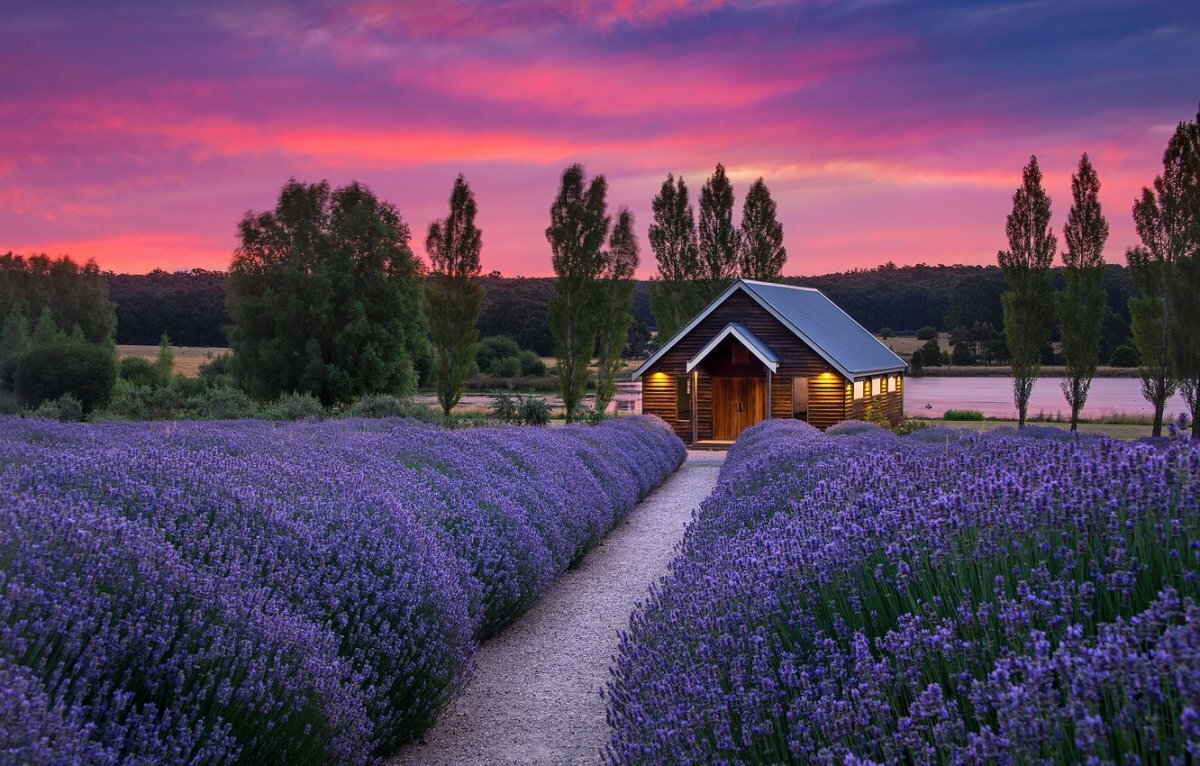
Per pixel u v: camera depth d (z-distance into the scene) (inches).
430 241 1519.4
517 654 322.0
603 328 1565.0
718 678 154.9
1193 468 144.2
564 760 228.2
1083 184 1408.7
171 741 138.4
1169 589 98.8
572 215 1481.3
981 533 150.4
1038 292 1392.7
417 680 231.3
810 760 115.6
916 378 3090.6
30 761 104.2
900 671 120.5
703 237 1824.6
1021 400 1405.0
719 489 423.5
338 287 2034.9
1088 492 147.5
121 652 146.9
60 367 2006.6
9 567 142.6
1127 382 2797.7
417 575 240.2
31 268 3233.3
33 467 218.2
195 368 3080.7
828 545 169.6
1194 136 1266.0
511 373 2979.8
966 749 93.3
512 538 349.1
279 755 163.3
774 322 1272.1
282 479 273.7
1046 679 93.0
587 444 667.4
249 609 175.5
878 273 4626.0
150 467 235.9
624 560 491.8
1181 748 80.9
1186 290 1194.6
